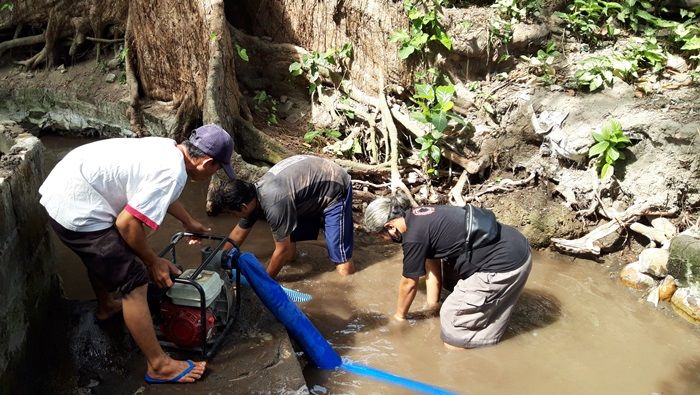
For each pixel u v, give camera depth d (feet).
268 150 20.79
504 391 12.38
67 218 9.84
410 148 21.98
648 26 21.75
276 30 24.62
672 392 12.51
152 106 23.94
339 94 23.40
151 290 11.15
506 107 20.47
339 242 15.25
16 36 27.07
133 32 23.39
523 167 19.89
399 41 21.61
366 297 15.23
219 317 12.10
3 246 10.31
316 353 12.59
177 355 11.47
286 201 13.80
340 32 23.08
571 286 16.20
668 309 15.25
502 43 21.31
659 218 17.28
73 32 26.21
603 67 19.44
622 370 13.11
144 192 9.57
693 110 17.80
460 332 13.41
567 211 18.45
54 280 13.14
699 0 21.77
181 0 21.57
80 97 25.17
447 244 12.98
